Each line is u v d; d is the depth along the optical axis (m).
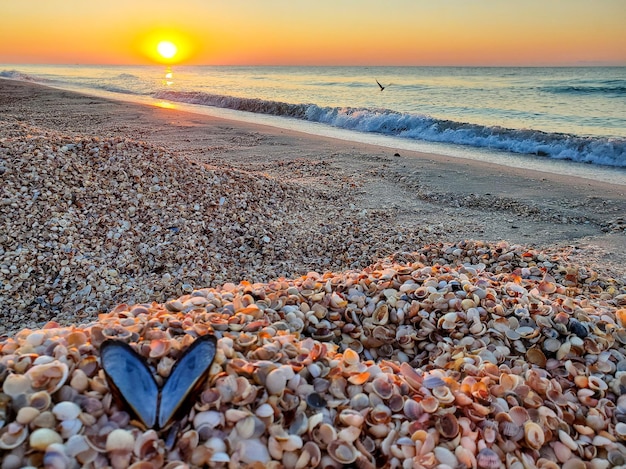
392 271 0.46
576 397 0.30
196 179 0.75
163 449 0.21
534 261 0.57
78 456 0.20
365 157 1.30
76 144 0.74
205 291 0.41
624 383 0.31
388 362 0.33
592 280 0.53
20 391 0.22
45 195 0.60
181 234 0.62
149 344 0.27
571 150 1.42
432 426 0.26
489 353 0.34
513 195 0.96
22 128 1.36
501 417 0.27
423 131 1.79
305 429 0.24
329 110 2.23
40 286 0.48
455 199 0.93
